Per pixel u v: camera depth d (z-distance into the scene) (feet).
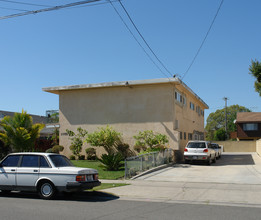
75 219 24.99
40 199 35.24
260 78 91.20
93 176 36.55
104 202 33.45
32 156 36.58
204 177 53.06
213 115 274.16
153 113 80.28
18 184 35.86
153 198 36.04
